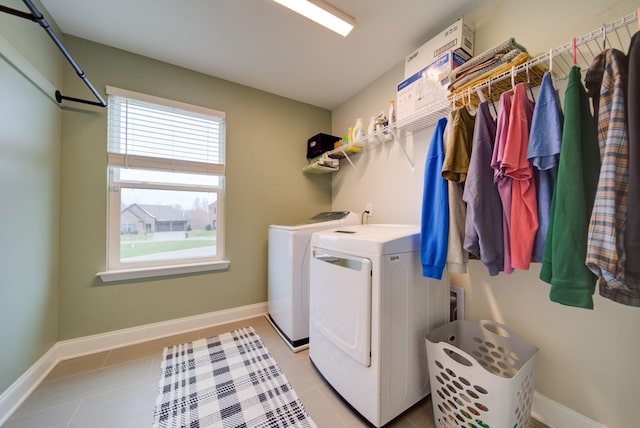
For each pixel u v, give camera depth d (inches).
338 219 79.3
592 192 29.9
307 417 45.1
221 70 82.3
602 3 39.3
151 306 75.3
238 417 45.0
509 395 33.4
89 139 67.3
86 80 53.2
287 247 72.6
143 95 73.6
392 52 73.3
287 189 101.3
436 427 43.1
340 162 106.3
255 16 59.6
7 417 44.4
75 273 65.5
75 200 65.5
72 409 46.7
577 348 41.6
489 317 54.2
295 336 69.3
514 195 37.2
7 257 45.5
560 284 29.9
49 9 56.7
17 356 47.9
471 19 57.6
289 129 102.0
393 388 43.3
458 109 44.9
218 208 87.8
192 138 82.5
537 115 34.0
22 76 49.2
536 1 46.9
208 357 64.5
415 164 72.1
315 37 67.1
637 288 26.2
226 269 87.6
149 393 51.1
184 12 58.3
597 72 30.6
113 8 56.8
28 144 51.2
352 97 100.0
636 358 36.1
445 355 40.5
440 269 43.4
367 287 41.9
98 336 67.8
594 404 39.8
